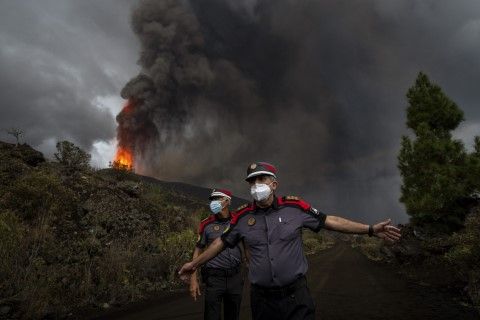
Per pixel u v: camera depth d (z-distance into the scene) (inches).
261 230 113.6
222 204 188.1
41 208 441.1
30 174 503.5
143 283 403.5
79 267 372.2
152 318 270.4
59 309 279.0
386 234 109.3
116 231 529.7
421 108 681.6
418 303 316.2
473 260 357.7
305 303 111.1
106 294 335.0
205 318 181.5
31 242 372.2
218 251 119.8
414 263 593.3
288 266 110.8
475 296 312.3
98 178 682.8
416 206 615.8
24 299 264.2
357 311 290.5
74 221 489.4
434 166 615.5
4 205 420.2
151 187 868.0
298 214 113.3
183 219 722.2
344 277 525.3
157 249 518.0
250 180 115.3
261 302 114.0
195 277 184.7
